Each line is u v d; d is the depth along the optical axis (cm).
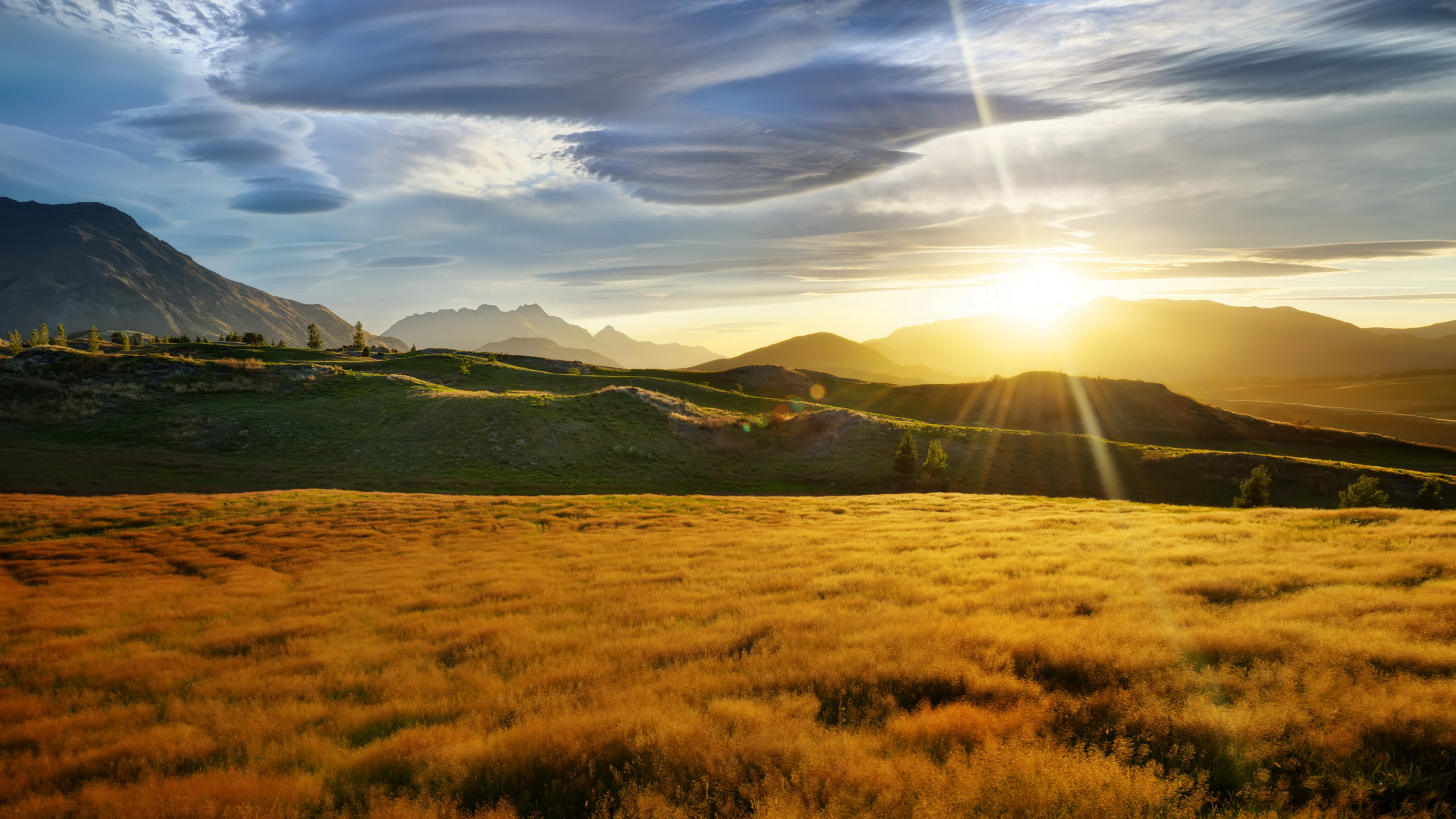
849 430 7444
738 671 862
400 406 7275
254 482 5256
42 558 2336
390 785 606
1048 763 521
